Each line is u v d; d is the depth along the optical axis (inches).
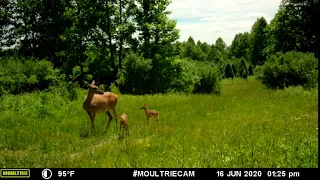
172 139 382.6
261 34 3090.6
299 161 266.8
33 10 1621.6
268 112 593.6
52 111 626.8
